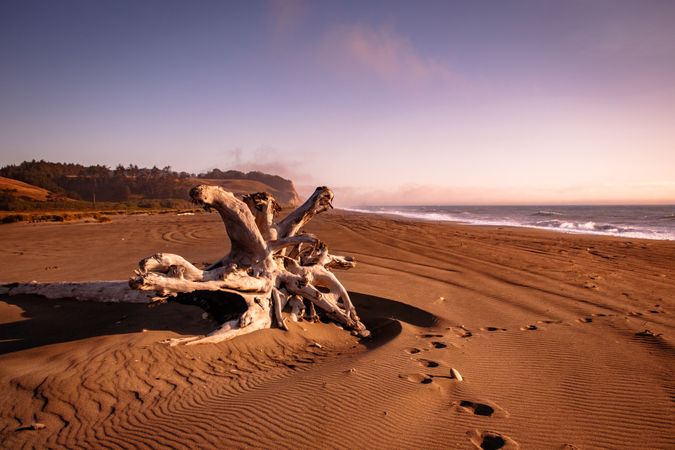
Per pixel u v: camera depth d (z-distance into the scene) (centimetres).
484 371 532
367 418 389
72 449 329
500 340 677
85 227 3097
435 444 352
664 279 1247
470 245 2125
